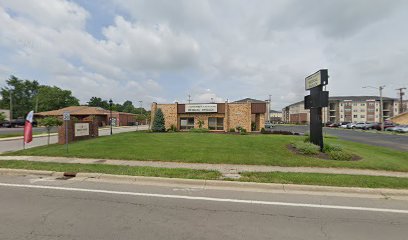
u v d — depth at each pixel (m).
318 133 11.93
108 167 8.13
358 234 3.77
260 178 6.84
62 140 16.16
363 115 86.56
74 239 3.45
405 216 4.53
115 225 3.96
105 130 38.09
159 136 19.55
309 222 4.21
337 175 7.24
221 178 6.86
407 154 12.02
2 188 6.04
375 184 6.31
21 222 4.02
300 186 6.18
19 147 14.85
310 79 13.24
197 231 3.78
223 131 28.38
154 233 3.68
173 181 6.71
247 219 4.29
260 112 29.14
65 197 5.38
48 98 75.69
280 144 14.12
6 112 60.31
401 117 60.12
